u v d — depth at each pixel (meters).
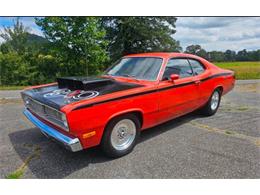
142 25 26.81
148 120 3.71
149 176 2.89
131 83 3.70
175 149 3.66
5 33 23.50
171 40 29.12
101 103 2.97
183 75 4.48
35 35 20.77
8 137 4.23
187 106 4.56
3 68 16.17
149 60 4.24
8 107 6.85
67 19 16.28
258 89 10.64
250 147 3.73
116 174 2.94
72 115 2.69
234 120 5.25
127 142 3.49
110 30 26.48
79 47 17.20
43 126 3.30
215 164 3.18
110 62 23.39
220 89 5.70
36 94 3.47
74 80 3.47
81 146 2.89
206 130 4.55
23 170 3.05
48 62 17.66
